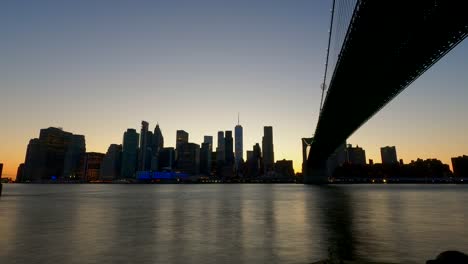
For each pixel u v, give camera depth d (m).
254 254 13.90
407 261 12.60
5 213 32.25
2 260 13.09
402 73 41.91
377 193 81.25
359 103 58.69
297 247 15.17
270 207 38.25
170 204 45.00
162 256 13.63
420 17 30.19
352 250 14.49
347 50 39.16
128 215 29.67
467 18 29.03
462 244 15.66
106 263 12.61
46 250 14.77
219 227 21.50
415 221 24.19
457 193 81.44
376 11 30.44
